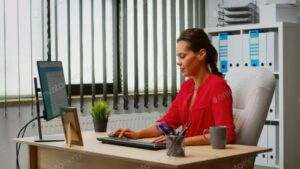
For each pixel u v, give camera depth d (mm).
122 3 4070
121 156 1829
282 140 3627
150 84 4320
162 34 4371
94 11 3908
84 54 3863
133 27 4145
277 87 3748
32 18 3547
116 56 4055
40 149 2488
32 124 3482
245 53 3912
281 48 3633
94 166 2180
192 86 2432
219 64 4113
